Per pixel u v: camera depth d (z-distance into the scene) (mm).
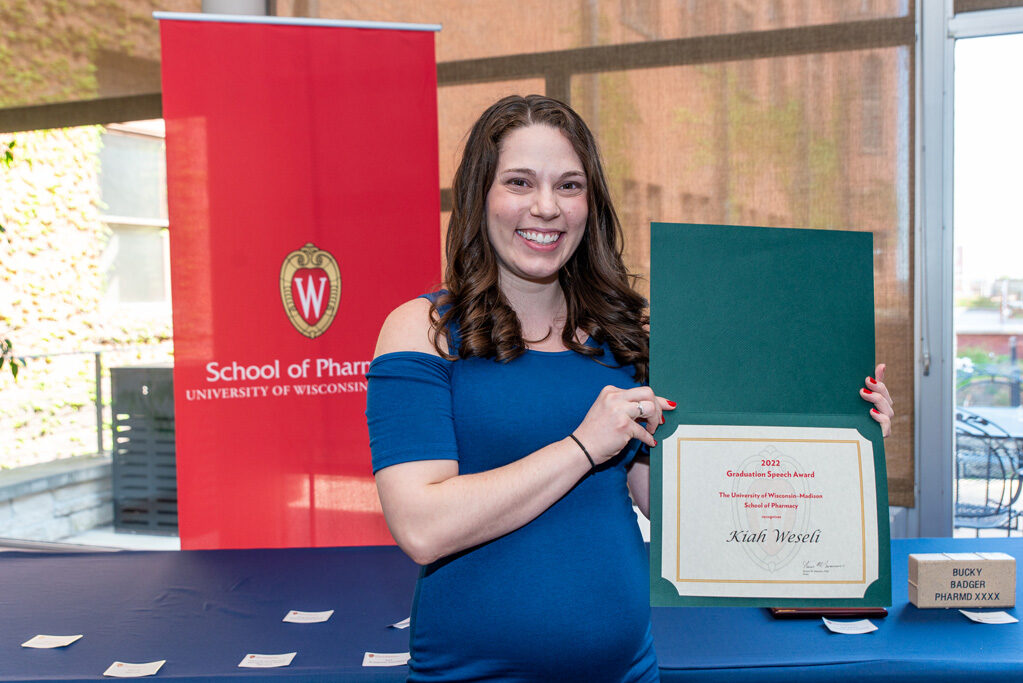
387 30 2574
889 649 1597
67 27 3379
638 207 2873
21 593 2102
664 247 1090
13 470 4016
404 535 912
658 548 1052
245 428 2580
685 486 1064
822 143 2691
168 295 4176
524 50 2971
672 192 2844
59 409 3969
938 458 2697
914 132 2609
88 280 4098
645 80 2848
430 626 980
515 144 1010
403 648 1701
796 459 1076
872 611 1783
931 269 2656
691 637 1688
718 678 1532
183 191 2533
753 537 1058
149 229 4090
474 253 1051
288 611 1953
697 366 1086
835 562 1057
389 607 1982
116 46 3332
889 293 2668
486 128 1040
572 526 991
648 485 1176
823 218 2707
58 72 3408
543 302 1096
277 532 2598
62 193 3996
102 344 4094
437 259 2627
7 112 3494
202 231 2543
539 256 1004
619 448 942
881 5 2613
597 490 1025
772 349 1101
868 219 2668
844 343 1115
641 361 1118
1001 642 1625
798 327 1108
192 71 2514
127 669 1594
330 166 2570
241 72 2527
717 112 2785
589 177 1062
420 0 3055
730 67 2762
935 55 2598
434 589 988
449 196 3084
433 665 972
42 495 3984
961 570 1800
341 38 2557
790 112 2713
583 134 1054
